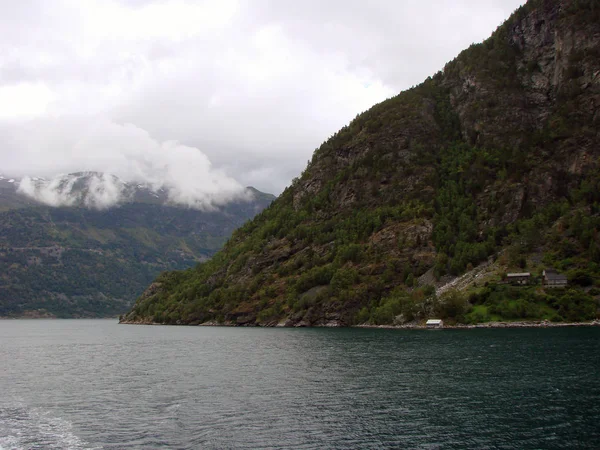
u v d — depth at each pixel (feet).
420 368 311.68
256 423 201.16
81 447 178.91
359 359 362.53
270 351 438.40
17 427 204.74
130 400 249.14
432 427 189.67
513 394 232.94
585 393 230.68
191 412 220.84
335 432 187.42
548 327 538.88
